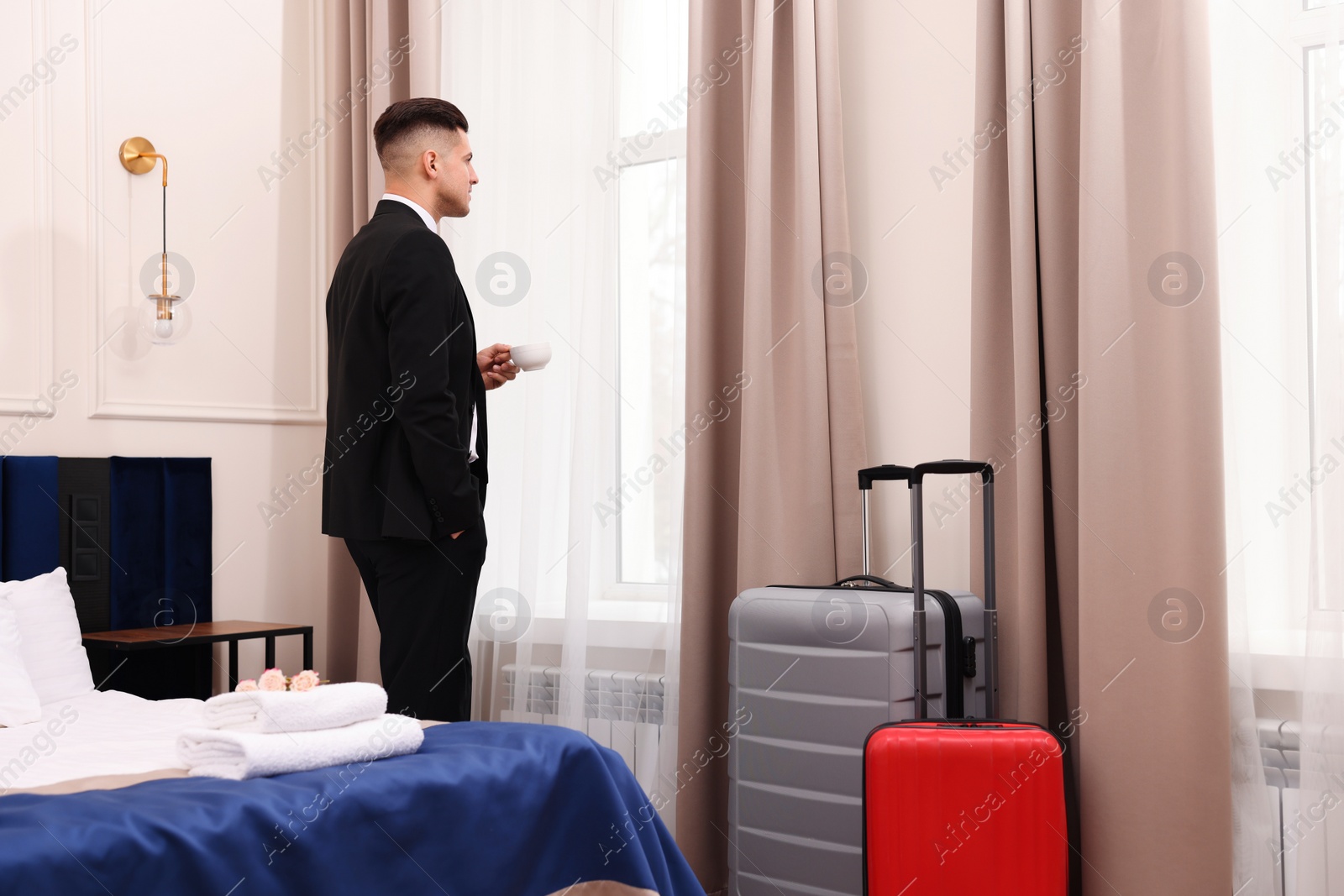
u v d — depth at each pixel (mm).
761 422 2512
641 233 2891
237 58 3299
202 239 3186
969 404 2428
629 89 2918
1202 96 1959
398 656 2207
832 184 2496
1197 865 1885
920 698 1995
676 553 2719
